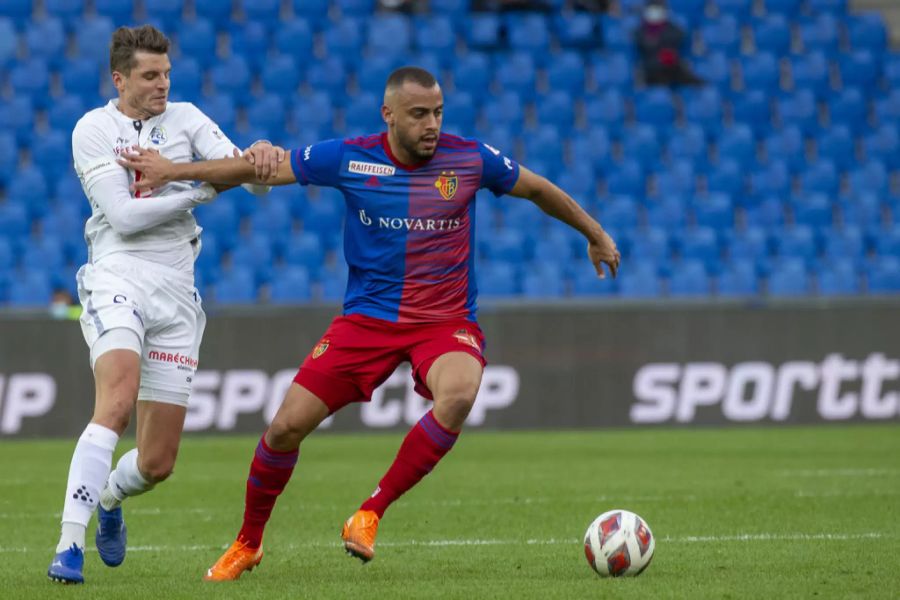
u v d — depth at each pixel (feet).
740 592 63.77
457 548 84.12
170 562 79.36
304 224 240.32
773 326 186.09
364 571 74.02
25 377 172.04
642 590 64.49
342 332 72.02
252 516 71.15
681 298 189.98
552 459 147.54
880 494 112.98
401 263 71.82
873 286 239.71
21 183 241.14
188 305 73.51
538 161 262.88
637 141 270.05
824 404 186.80
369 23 284.00
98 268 71.82
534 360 182.70
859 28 303.48
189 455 153.38
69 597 63.36
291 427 70.18
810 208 260.42
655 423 184.44
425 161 71.87
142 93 72.28
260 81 272.51
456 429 68.64
